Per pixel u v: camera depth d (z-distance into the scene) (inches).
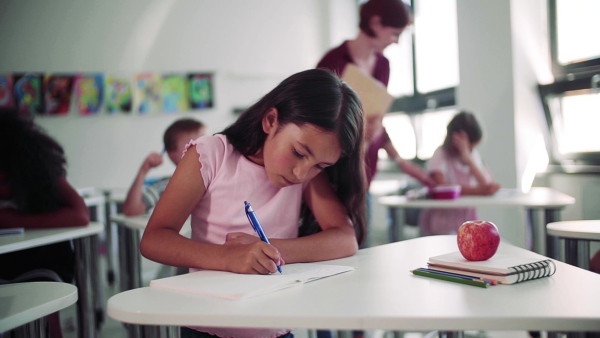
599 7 108.3
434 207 100.8
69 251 72.3
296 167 38.5
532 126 125.9
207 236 42.4
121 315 27.7
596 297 28.2
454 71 160.7
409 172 110.7
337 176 45.9
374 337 85.5
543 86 122.3
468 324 25.1
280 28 215.9
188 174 40.8
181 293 30.8
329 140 38.4
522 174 126.3
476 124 112.3
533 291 29.7
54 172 72.7
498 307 26.6
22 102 181.3
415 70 181.0
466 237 34.7
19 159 70.8
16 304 34.1
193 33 203.5
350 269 36.4
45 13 185.5
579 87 112.9
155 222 39.3
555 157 122.3
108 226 140.3
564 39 119.5
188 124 99.4
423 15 175.5
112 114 190.7
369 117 76.4
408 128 187.2
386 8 82.7
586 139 113.2
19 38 183.0
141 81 194.2
